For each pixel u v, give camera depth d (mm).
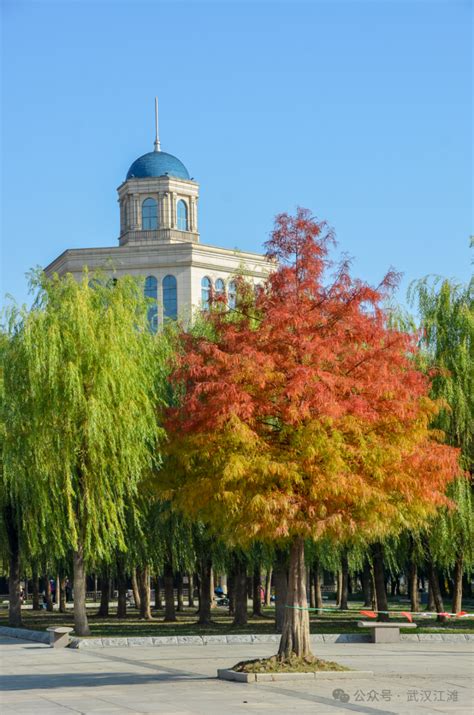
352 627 41688
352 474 21234
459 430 35375
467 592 80625
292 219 23703
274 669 21984
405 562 50312
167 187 108750
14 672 24500
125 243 109125
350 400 21547
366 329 22703
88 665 26047
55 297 35344
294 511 20953
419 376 23484
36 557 45156
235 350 22688
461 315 36531
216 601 74062
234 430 21031
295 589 22703
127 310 35594
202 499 22500
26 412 33625
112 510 33156
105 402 32875
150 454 33500
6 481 37125
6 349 34938
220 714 16594
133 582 64938
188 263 102875
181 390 34781
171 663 26297
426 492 22375
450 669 24078
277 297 23438
